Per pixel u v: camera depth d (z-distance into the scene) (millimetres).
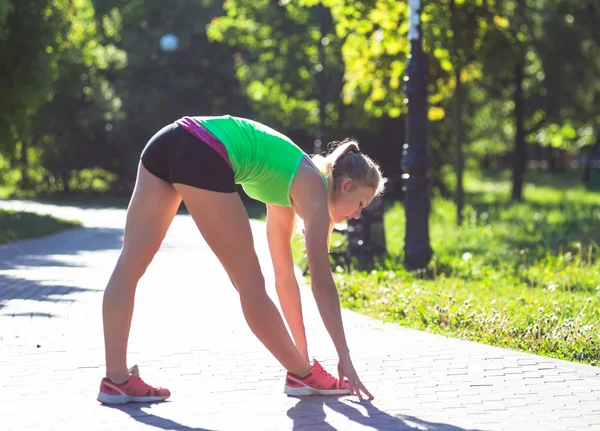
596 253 16266
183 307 9953
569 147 48062
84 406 5406
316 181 5285
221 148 5180
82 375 6254
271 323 5422
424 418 5199
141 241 5352
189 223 28000
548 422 5145
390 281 11781
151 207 5332
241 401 5574
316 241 5176
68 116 46312
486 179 65688
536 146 80938
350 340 7801
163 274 13656
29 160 51781
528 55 36094
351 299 10172
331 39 37062
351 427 4984
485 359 6977
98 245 19797
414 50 13805
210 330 8320
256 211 36531
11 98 28734
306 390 5707
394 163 43094
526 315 8758
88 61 44969
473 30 23578
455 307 8969
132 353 7156
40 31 28641
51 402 5496
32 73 28734
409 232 13766
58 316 9031
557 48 33906
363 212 14711
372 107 26312
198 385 6012
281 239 5824
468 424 5074
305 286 11742
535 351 7430
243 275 5344
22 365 6574
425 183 13789
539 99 39281
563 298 10039
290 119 42469
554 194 42562
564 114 39125
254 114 46938
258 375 6336
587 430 4980
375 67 23578
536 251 16391
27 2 28281
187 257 16688
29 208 37188
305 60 40094
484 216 25844
